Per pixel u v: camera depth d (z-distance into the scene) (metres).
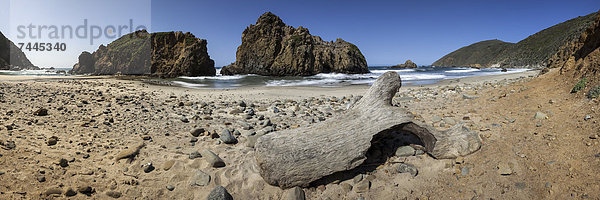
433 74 35.94
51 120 5.90
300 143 4.14
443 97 9.16
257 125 7.03
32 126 5.25
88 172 3.88
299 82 26.97
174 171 4.27
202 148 5.26
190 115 7.98
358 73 45.91
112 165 4.23
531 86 7.75
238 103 10.62
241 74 45.91
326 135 4.29
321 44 48.09
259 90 16.58
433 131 4.38
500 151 4.10
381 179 4.07
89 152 4.51
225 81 28.47
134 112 7.72
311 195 3.88
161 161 4.55
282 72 42.69
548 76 8.38
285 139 4.21
